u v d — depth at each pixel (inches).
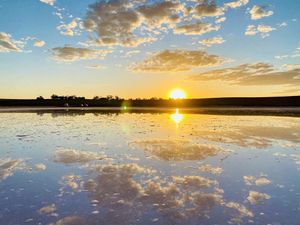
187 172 249.0
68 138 434.6
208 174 243.0
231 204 179.3
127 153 325.1
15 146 368.5
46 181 224.4
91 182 221.6
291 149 345.1
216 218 160.6
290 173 245.0
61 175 239.9
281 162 282.7
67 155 315.0
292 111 1417.3
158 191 202.4
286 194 195.3
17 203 181.0
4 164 277.0
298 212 166.7
